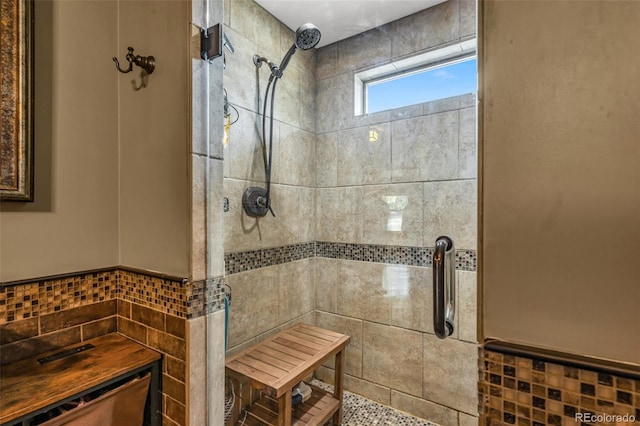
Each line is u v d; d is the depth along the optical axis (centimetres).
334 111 197
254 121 163
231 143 150
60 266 102
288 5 164
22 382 81
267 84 169
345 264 196
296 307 190
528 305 54
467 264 127
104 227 113
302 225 195
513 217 55
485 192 58
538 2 53
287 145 184
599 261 48
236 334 154
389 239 181
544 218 52
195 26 97
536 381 53
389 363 179
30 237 96
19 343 93
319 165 203
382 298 183
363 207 189
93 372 87
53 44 100
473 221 128
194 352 96
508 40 56
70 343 103
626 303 47
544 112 52
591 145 49
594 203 49
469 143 149
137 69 110
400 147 176
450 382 155
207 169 101
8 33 90
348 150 194
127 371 90
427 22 165
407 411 172
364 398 185
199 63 99
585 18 49
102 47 113
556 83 52
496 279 57
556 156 52
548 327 52
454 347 147
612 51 48
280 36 175
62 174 103
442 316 130
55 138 101
